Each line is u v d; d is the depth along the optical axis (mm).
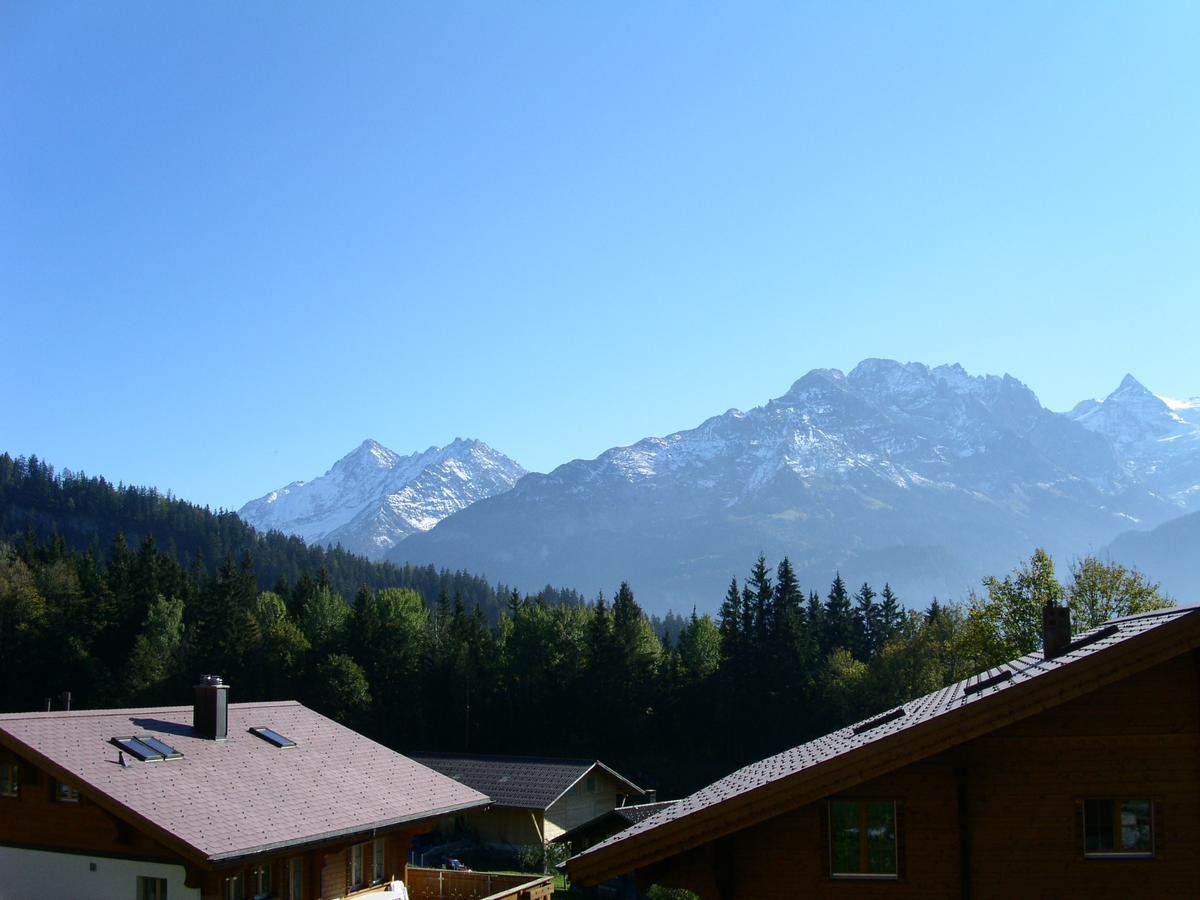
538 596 122500
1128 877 13938
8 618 95375
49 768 26438
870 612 114500
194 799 27422
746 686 96062
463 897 35625
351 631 97875
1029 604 52625
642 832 14336
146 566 112500
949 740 13680
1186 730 14039
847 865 14469
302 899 29188
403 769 36000
